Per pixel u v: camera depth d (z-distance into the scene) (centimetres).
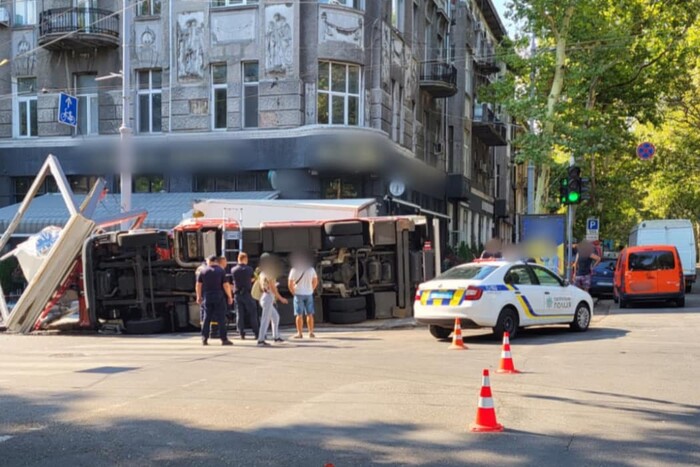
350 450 621
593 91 2983
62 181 1789
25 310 1725
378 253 1881
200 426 707
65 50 2789
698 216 6203
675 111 3650
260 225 1814
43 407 801
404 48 2922
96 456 610
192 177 2641
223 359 1169
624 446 626
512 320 1388
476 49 4275
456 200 3778
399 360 1130
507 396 831
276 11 2533
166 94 2661
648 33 2891
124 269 1748
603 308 2277
